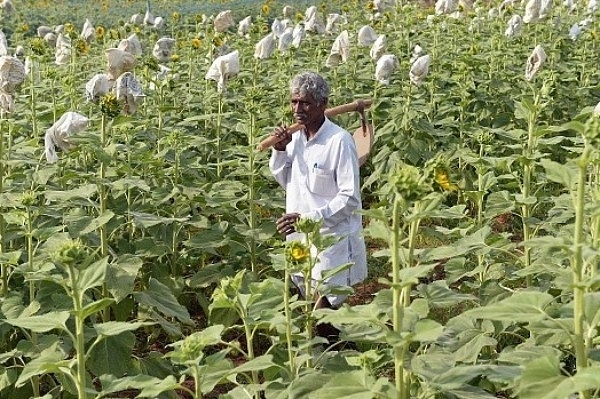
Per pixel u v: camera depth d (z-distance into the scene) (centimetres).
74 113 543
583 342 290
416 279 292
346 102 995
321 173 520
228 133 895
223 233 615
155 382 321
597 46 1342
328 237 404
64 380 412
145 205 634
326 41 1418
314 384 323
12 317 444
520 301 298
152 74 968
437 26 1320
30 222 465
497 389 439
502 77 1084
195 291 635
